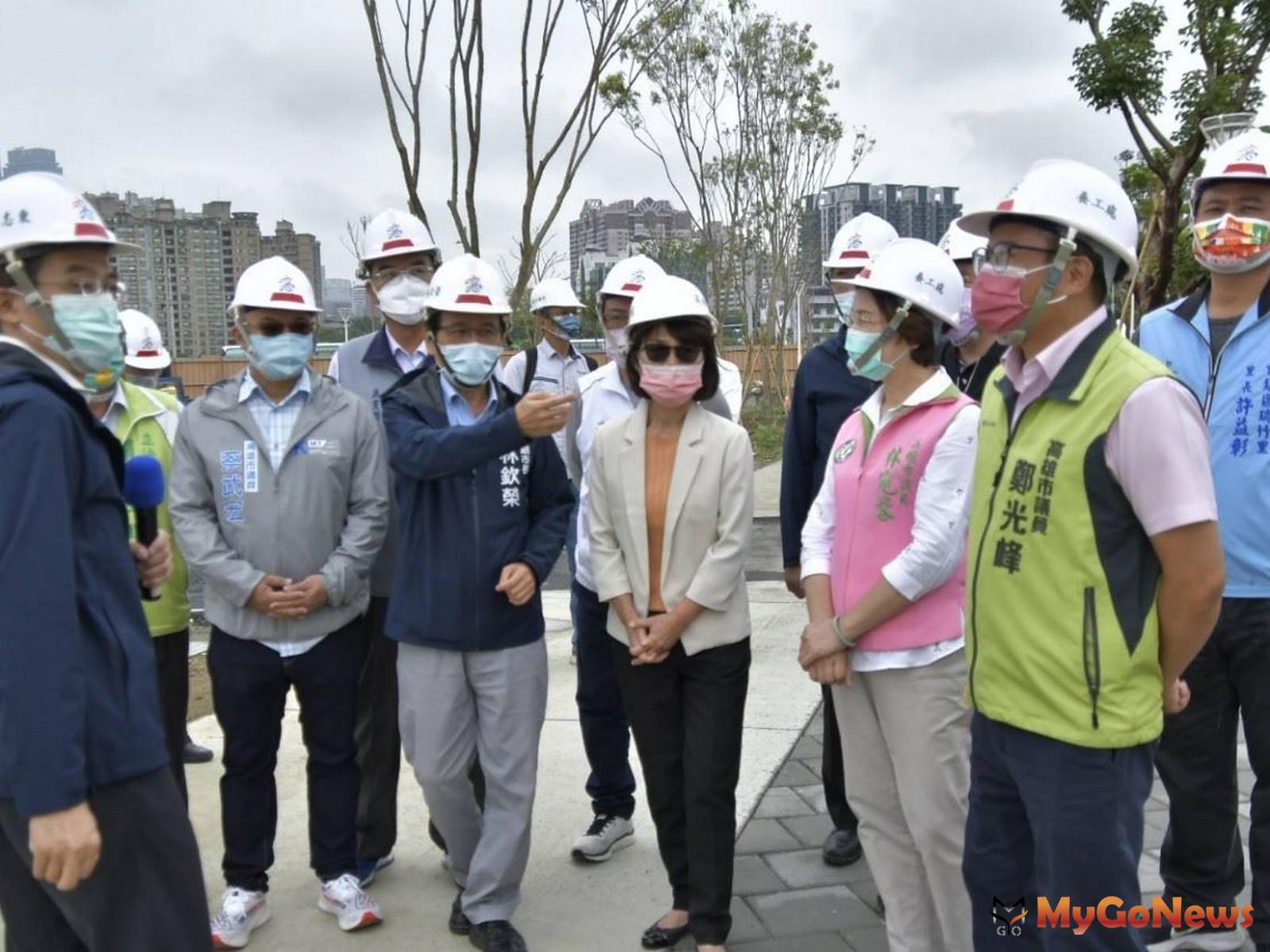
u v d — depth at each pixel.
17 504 2.05
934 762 2.93
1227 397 3.30
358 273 4.44
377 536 3.70
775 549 10.85
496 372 3.73
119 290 2.47
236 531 3.55
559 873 4.07
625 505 3.43
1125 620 2.28
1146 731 2.30
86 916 2.24
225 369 18.92
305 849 4.32
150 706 2.32
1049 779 2.36
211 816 4.61
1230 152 3.30
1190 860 3.44
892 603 2.90
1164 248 12.59
